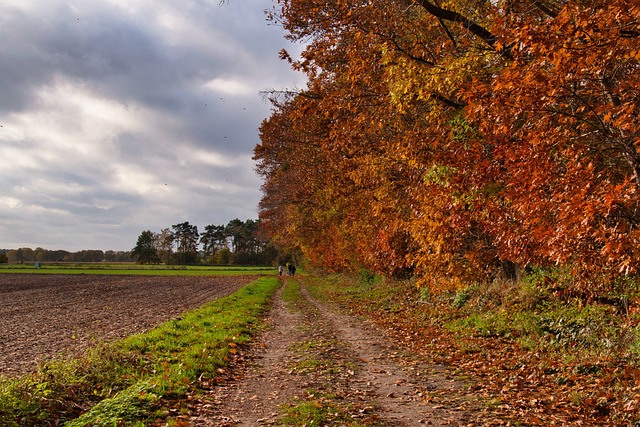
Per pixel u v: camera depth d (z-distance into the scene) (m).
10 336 15.71
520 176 8.14
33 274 72.31
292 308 25.42
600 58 6.52
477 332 14.42
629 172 8.27
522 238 9.34
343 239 33.94
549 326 12.69
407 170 15.55
